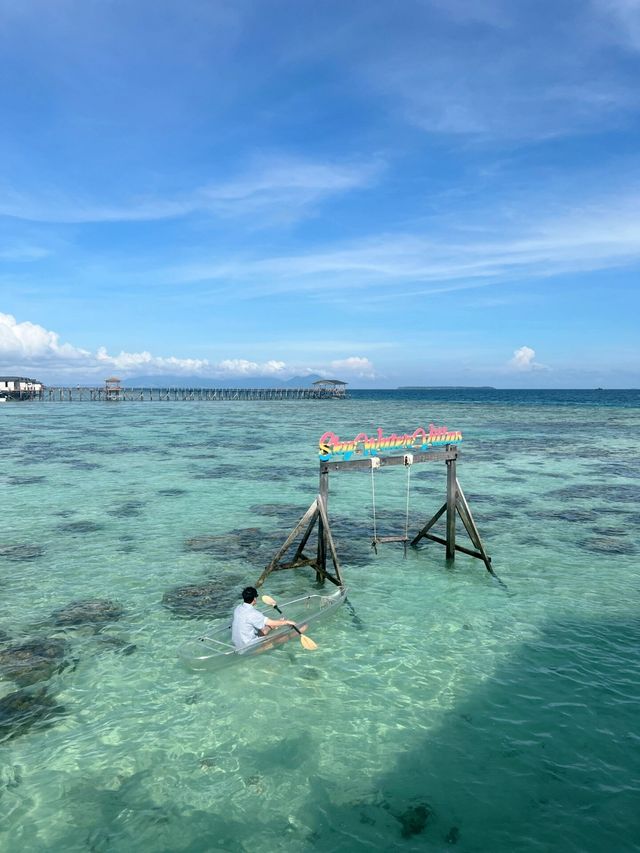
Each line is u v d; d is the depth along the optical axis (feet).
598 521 71.97
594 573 52.21
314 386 537.65
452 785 24.47
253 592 36.83
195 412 305.94
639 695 31.48
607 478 103.45
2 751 26.66
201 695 31.65
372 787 24.38
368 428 202.18
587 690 31.99
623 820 22.41
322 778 24.97
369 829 21.99
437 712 29.94
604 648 37.27
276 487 93.97
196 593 46.88
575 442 160.66
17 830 21.98
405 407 374.63
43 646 37.27
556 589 48.21
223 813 22.90
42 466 113.39
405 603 45.09
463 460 126.00
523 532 66.69
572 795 23.77
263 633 36.76
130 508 77.92
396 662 35.45
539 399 571.28
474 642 38.17
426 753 26.61
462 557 57.26
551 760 26.02
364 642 38.24
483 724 28.84
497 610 43.65
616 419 253.65
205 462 120.26
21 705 30.42
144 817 22.70
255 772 25.35
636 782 24.57
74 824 22.31
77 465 114.83
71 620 41.42
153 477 102.01
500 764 25.81
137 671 34.19
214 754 26.55
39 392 412.98
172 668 34.60
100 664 34.99
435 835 21.71
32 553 57.41
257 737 27.86
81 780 24.81
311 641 37.29
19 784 24.52
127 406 367.66
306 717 29.55
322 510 46.88
